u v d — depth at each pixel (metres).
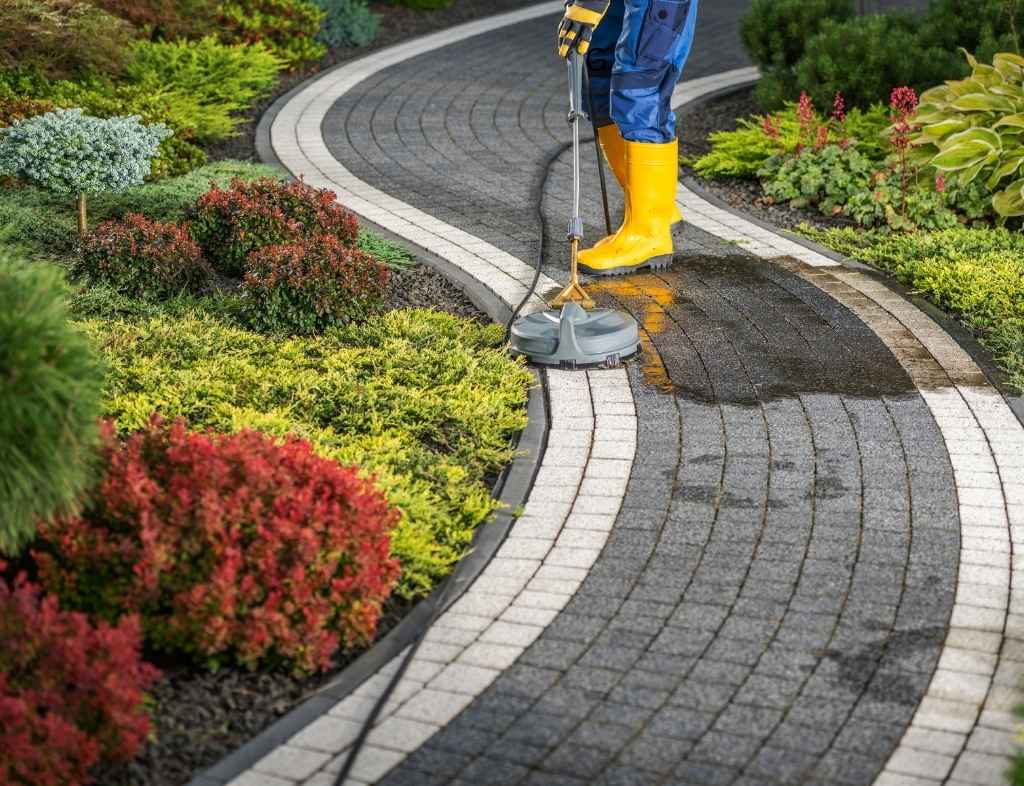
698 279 8.59
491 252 9.09
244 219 8.26
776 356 7.33
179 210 9.26
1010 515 5.64
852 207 9.72
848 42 11.36
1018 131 9.70
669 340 7.58
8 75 11.24
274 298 7.56
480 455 6.21
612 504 5.79
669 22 8.13
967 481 5.93
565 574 5.27
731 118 12.54
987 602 5.01
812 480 5.95
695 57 15.32
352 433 6.36
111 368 6.79
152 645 4.72
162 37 13.42
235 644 4.64
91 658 4.21
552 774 4.12
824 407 6.68
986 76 10.25
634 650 4.76
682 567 5.29
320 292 7.55
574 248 7.43
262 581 4.68
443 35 16.23
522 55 15.20
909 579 5.17
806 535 5.49
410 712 4.46
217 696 4.57
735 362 7.25
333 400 6.69
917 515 5.64
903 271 8.59
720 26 17.05
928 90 10.76
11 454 4.41
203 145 11.65
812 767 4.13
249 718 4.47
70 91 11.14
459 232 9.52
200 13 13.62
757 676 4.59
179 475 4.93
